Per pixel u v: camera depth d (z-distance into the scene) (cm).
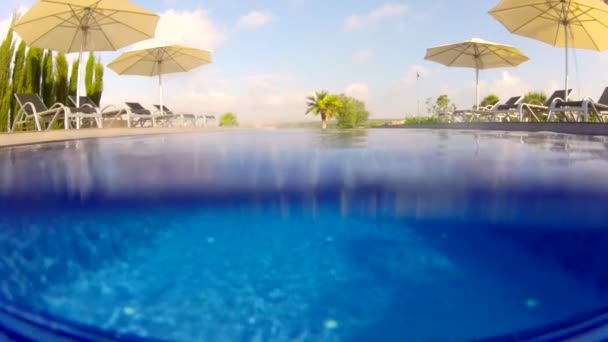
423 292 89
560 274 97
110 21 800
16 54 1106
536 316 79
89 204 164
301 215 146
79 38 817
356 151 366
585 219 138
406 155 327
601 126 546
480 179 210
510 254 110
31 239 122
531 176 216
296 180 211
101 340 72
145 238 124
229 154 350
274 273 98
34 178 225
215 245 118
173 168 262
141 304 84
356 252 111
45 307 83
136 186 199
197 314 81
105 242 121
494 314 80
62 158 329
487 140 488
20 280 94
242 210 153
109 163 293
